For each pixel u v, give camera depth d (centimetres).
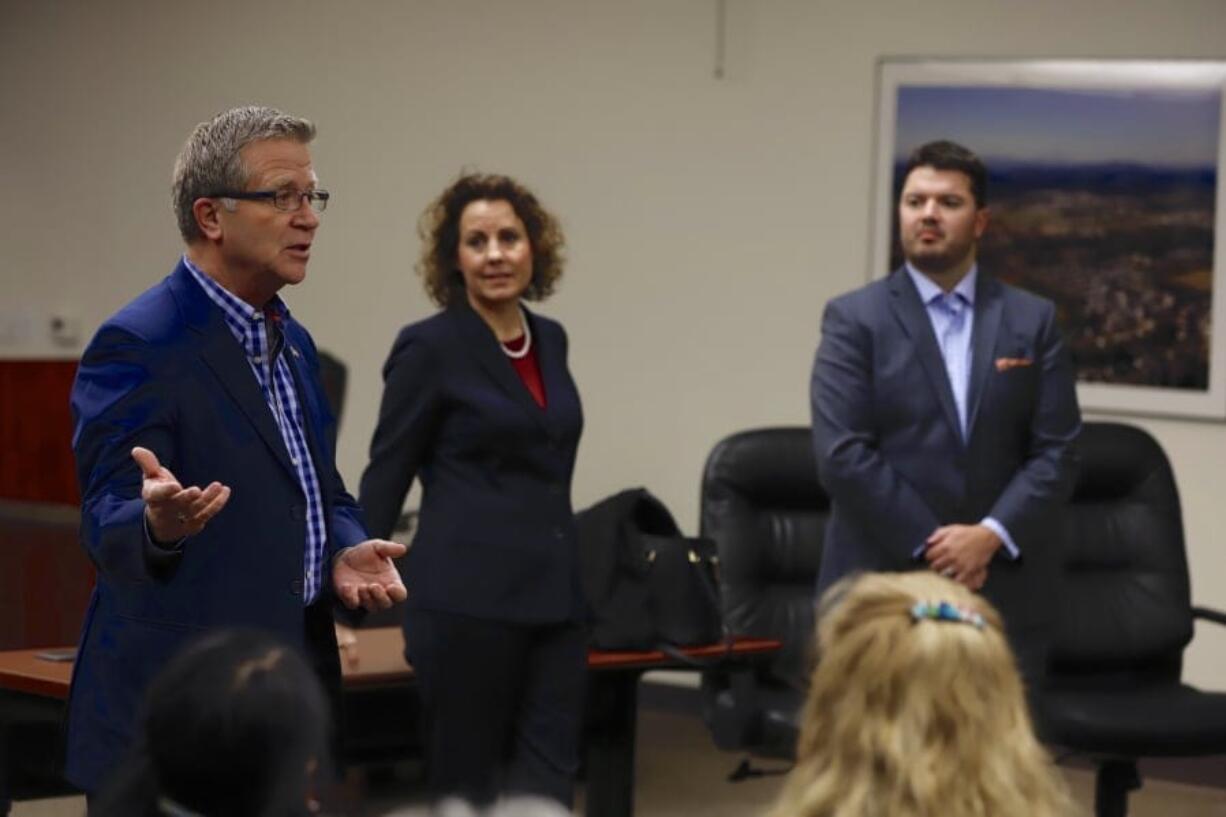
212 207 302
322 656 316
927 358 455
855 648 197
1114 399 682
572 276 771
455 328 435
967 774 189
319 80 823
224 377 299
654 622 486
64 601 700
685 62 747
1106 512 571
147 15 869
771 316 737
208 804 171
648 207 756
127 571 284
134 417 292
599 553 486
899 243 711
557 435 436
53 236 899
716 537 565
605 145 763
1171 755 510
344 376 766
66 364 848
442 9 793
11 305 908
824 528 573
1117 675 566
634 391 763
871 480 448
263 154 301
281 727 171
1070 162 683
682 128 748
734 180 740
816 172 725
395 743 470
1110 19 675
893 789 189
